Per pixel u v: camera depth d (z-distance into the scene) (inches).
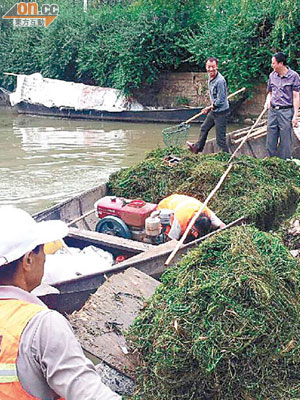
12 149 527.8
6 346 62.9
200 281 125.5
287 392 114.7
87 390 61.2
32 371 62.8
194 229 205.6
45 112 832.3
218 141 364.8
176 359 115.3
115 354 132.6
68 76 965.2
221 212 242.1
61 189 370.6
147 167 279.0
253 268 123.8
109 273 168.9
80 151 511.8
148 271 179.3
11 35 1096.2
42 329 63.5
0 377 62.4
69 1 1067.3
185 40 786.2
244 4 685.3
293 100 327.0
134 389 125.6
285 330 119.3
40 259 73.0
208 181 260.2
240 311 117.2
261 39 680.4
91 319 140.1
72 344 63.8
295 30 658.8
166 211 212.1
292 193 278.4
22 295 68.6
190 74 779.4
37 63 1020.5
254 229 143.7
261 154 404.8
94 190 271.4
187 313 120.1
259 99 701.3
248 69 693.9
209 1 795.4
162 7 792.9
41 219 227.9
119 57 805.9
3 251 68.0
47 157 482.9
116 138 596.7
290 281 128.3
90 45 880.3
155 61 791.1
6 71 1067.9
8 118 819.4
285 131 332.5
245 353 114.4
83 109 786.2
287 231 201.9
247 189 255.0
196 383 116.0
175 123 716.0
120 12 888.3
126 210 220.7
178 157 296.2
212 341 114.5
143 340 127.0
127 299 148.8
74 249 197.5
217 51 726.5
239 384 114.0
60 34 939.3
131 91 804.6
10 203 339.0
